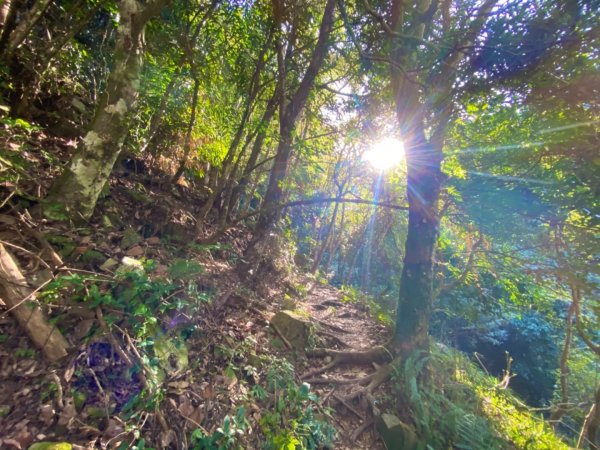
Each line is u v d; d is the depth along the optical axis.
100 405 1.81
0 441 1.48
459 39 2.30
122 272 2.40
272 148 6.72
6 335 1.86
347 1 3.74
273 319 3.64
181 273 2.85
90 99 4.68
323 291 7.51
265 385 2.62
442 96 2.80
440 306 6.98
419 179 3.45
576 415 5.99
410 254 3.55
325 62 4.96
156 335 2.32
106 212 3.27
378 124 5.41
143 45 2.97
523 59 2.11
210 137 4.87
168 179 4.97
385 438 2.66
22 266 2.13
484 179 4.35
